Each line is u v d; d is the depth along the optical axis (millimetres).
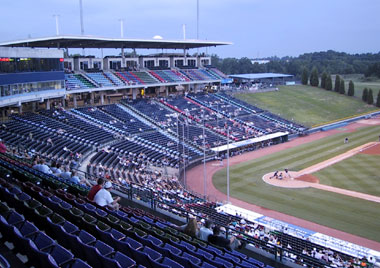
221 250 16312
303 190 51219
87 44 88625
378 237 36531
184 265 12758
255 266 14289
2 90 53594
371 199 46969
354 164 63625
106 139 61250
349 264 27594
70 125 62719
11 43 75438
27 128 54969
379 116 119750
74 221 15461
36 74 62656
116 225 15781
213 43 104250
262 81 144250
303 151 75000
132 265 11133
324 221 40656
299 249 30172
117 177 46031
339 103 126000
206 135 77438
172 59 110438
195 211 36969
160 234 16609
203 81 107312
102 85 82250
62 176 27625
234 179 57219
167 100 93812
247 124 89875
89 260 11711
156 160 59562
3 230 12703
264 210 44312
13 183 22953
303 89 136625
